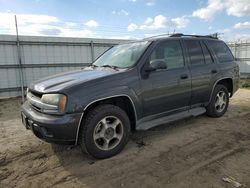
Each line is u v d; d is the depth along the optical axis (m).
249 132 4.62
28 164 3.55
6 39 9.50
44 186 2.96
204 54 5.12
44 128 3.29
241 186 2.81
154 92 4.06
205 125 5.07
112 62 4.43
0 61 9.53
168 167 3.31
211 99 5.28
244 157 3.56
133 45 4.59
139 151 3.86
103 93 3.45
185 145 4.05
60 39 10.66
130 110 3.91
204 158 3.55
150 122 4.18
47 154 3.87
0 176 3.21
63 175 3.20
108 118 3.62
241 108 6.60
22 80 10.00
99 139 3.60
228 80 5.79
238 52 16.30
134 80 3.80
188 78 4.59
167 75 4.24
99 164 3.47
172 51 4.50
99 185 2.94
